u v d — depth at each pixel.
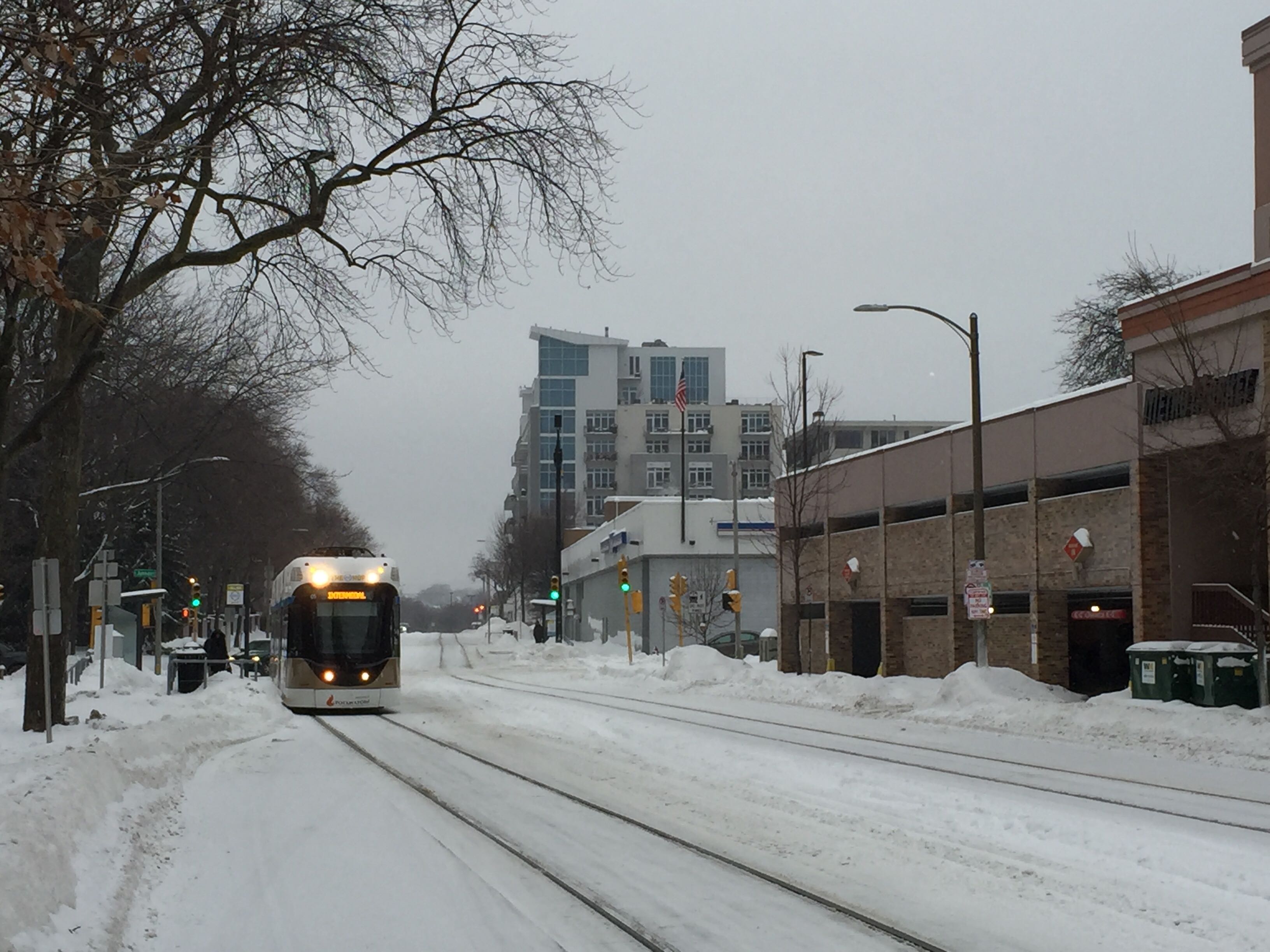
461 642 104.00
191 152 12.35
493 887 9.45
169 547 67.62
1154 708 21.39
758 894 9.09
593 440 132.88
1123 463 27.31
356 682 30.59
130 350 30.58
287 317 19.77
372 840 11.53
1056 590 30.17
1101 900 8.66
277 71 14.39
